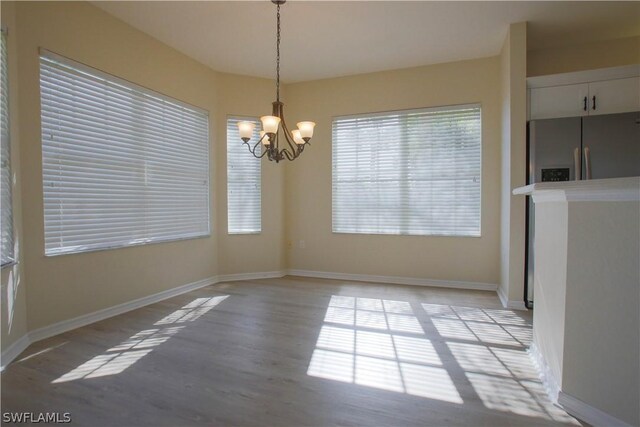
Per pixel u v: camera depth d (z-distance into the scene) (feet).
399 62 13.25
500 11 9.75
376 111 14.25
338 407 5.53
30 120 7.97
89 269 9.36
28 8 7.91
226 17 10.03
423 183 13.76
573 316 5.22
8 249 7.29
